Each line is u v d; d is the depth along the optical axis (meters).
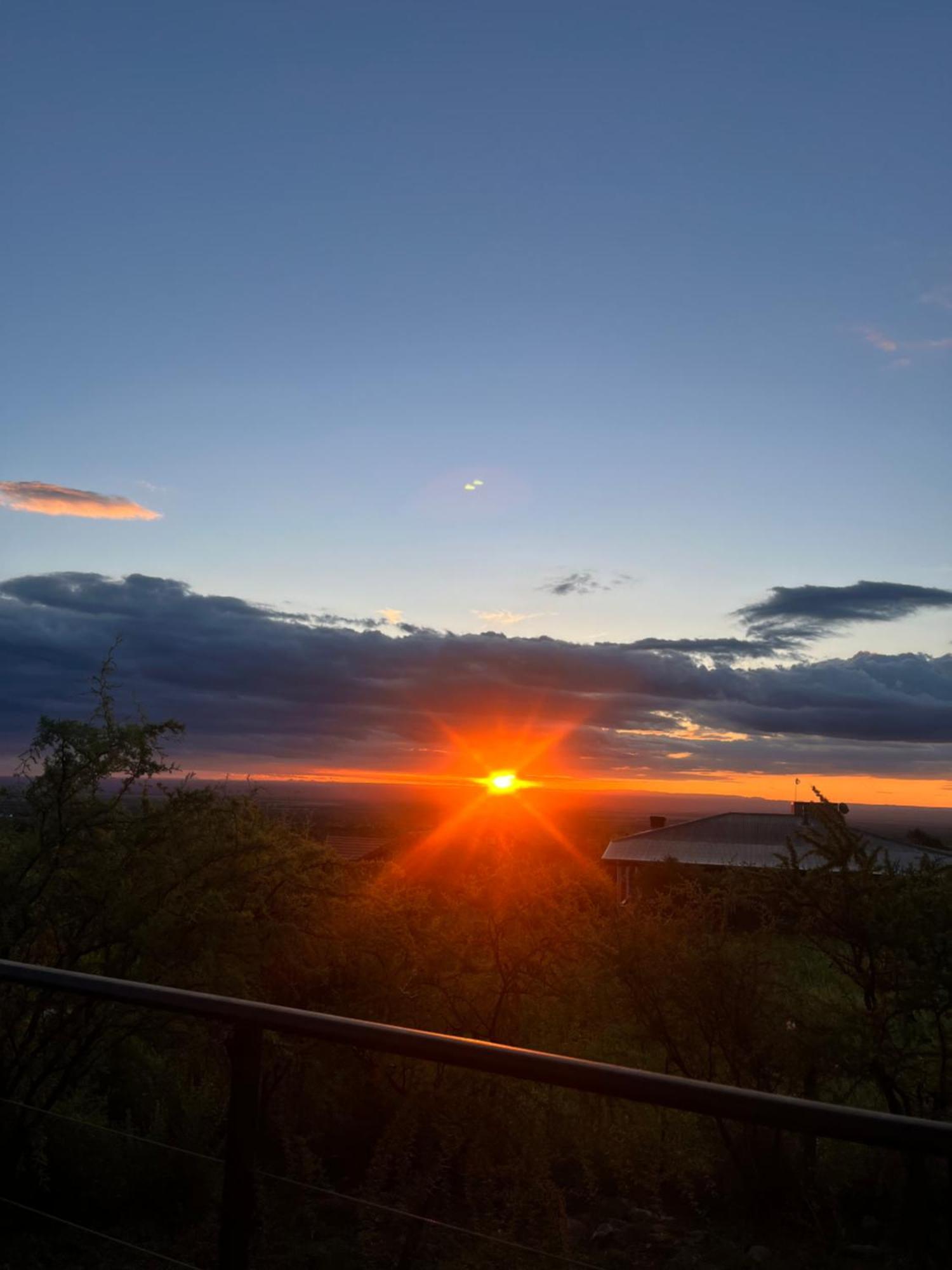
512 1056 2.24
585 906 8.90
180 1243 5.38
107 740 7.45
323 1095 7.09
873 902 8.02
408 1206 5.38
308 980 8.30
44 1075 6.45
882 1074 7.70
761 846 40.78
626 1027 8.75
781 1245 6.09
